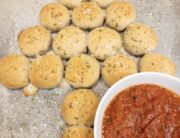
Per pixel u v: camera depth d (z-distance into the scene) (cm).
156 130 17
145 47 23
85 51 24
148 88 19
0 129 22
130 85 19
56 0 26
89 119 21
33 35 24
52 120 22
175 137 17
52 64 23
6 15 26
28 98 23
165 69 22
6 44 25
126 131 17
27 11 26
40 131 22
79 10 24
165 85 19
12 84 22
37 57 23
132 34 23
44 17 24
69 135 21
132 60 23
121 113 18
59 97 23
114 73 22
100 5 26
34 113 22
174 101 18
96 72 23
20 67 23
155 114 18
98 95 23
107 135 18
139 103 18
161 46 24
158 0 27
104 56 23
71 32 24
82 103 21
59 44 23
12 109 22
